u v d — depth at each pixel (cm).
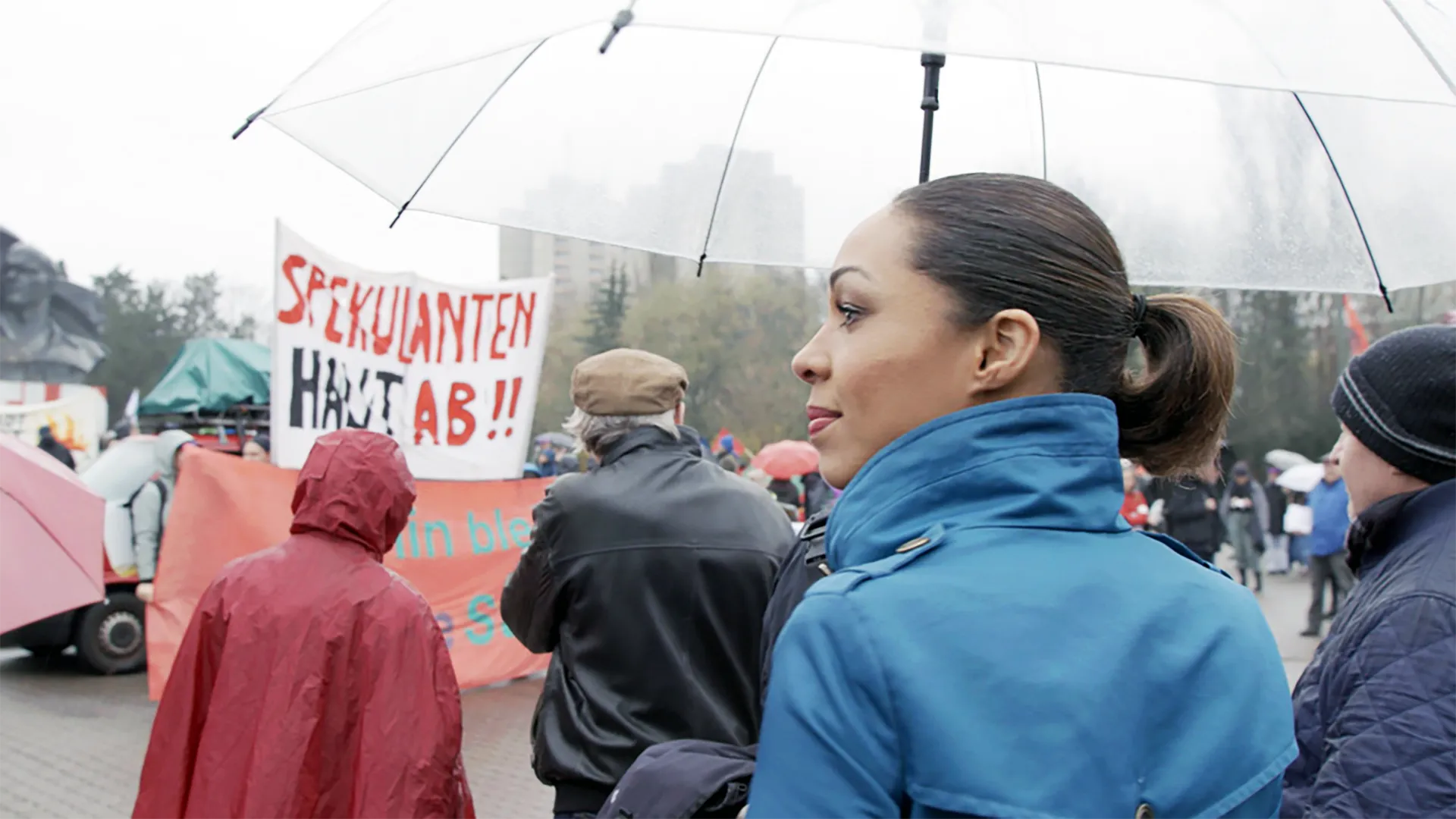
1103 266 108
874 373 105
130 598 916
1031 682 90
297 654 252
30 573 305
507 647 789
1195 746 95
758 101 229
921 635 91
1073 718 89
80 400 2033
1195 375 120
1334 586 1173
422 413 707
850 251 109
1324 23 142
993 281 102
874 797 88
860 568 97
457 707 263
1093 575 98
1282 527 1977
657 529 271
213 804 247
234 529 668
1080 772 88
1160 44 136
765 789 90
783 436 3158
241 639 255
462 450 723
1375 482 177
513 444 741
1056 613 94
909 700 88
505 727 767
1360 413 177
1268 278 219
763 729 93
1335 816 145
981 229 103
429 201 204
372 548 271
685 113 225
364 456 269
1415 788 140
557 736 270
